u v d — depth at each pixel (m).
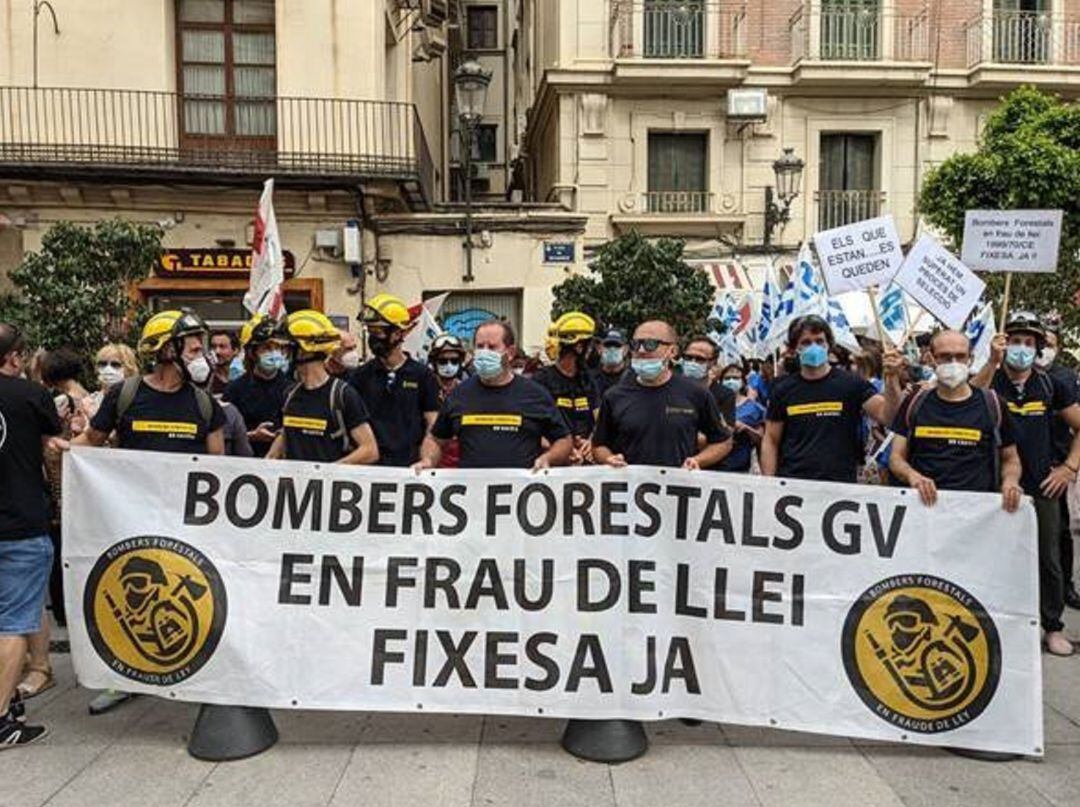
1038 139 14.59
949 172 15.26
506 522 4.25
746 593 4.20
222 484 4.29
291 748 4.23
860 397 4.84
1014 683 4.10
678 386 4.64
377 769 4.01
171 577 4.25
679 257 14.38
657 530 4.20
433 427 4.87
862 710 4.14
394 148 15.10
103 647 4.27
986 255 6.33
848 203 19.17
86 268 10.63
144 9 14.63
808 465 4.85
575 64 18.59
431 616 4.24
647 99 18.81
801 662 4.16
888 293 9.18
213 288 14.77
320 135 14.94
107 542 4.28
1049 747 4.28
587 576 4.20
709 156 18.95
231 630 4.21
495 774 3.96
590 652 4.17
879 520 4.19
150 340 4.41
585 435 6.14
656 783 3.89
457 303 16.11
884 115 19.16
